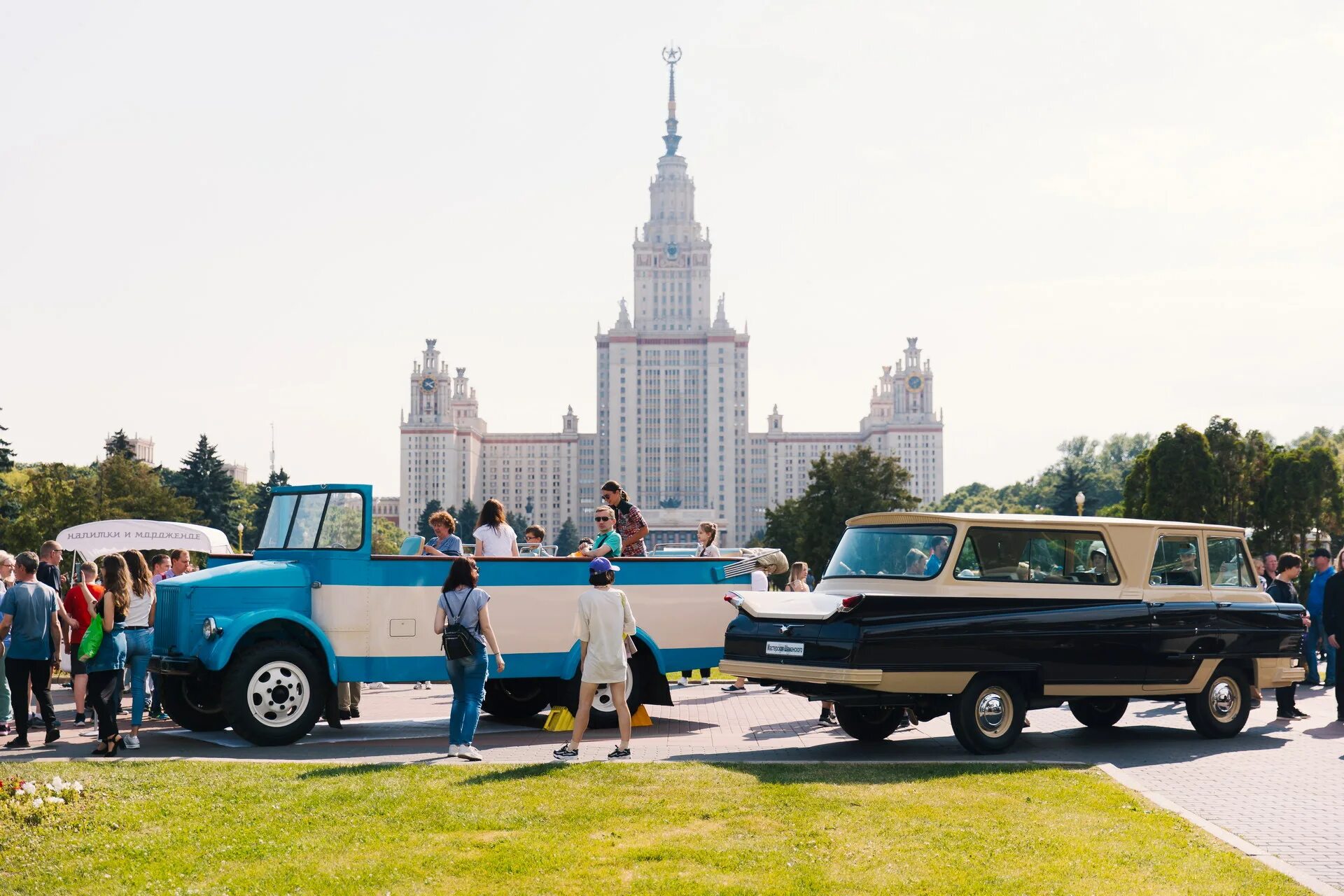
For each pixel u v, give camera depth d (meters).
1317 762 13.52
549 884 7.71
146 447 197.00
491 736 15.45
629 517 17.48
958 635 13.46
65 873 8.02
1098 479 197.12
